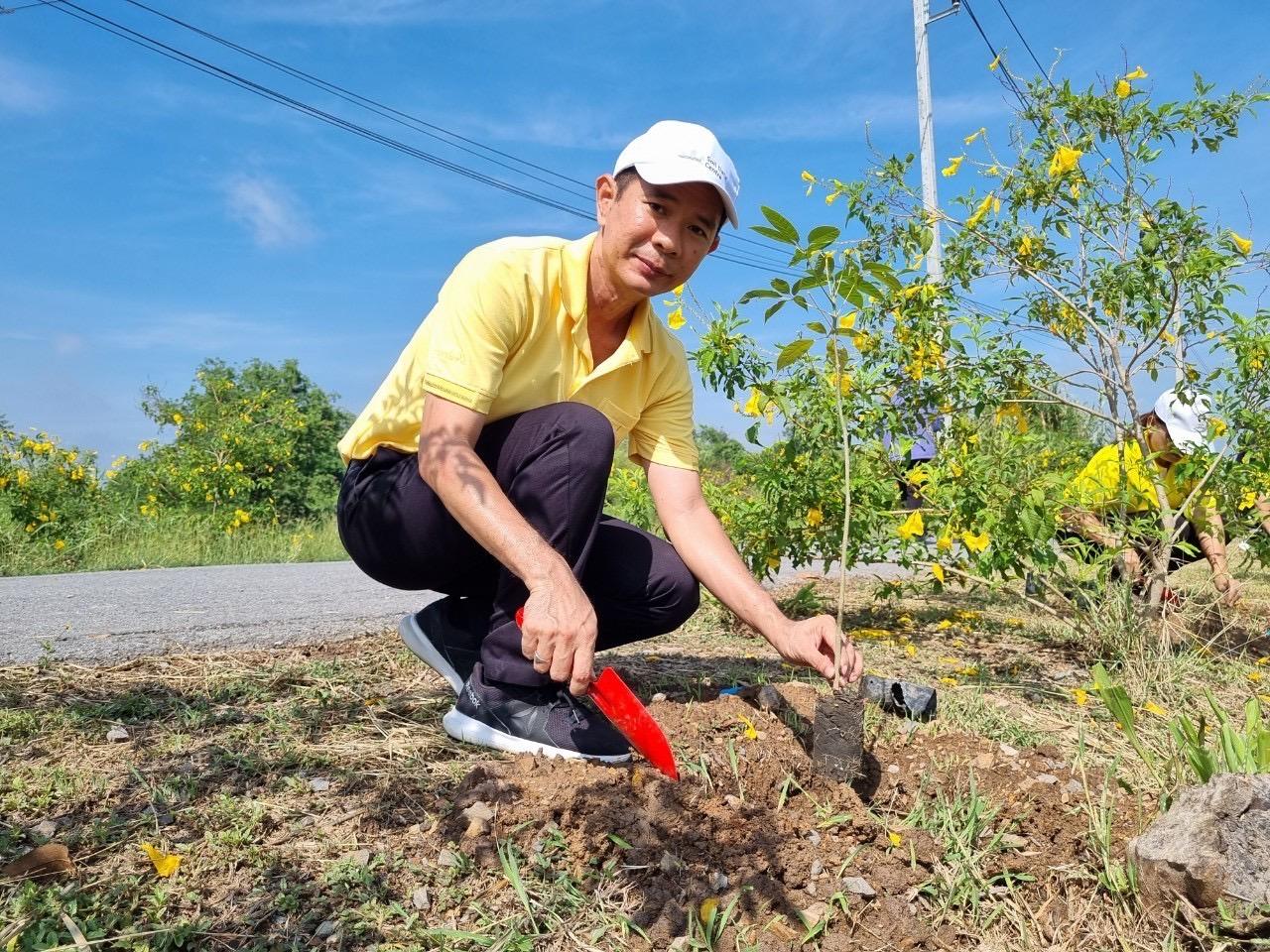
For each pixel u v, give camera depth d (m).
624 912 1.50
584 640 1.63
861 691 1.96
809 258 1.78
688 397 2.42
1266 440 3.63
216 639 3.45
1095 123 3.81
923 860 1.70
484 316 1.84
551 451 1.94
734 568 2.24
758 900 1.54
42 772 1.86
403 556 2.18
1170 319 3.62
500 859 1.59
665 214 1.90
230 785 1.85
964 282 4.26
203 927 1.39
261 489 12.37
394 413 2.10
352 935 1.40
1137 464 3.59
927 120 9.94
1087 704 2.86
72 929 1.33
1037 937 1.53
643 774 1.87
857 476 3.75
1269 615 4.57
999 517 3.40
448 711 2.32
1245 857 1.47
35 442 10.02
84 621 4.05
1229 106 3.54
